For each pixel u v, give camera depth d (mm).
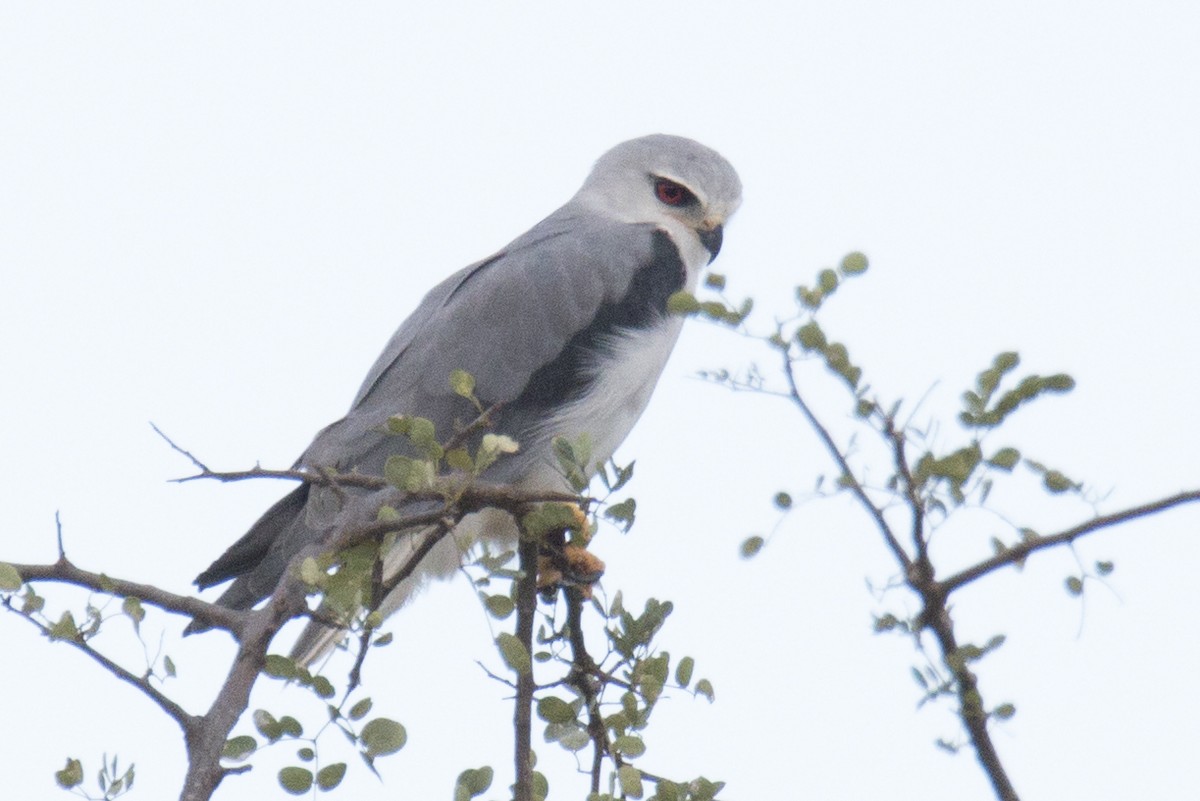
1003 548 5418
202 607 5219
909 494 5207
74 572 5242
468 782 4926
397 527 5047
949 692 5492
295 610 4906
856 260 5324
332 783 4715
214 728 4566
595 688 5664
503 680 5434
